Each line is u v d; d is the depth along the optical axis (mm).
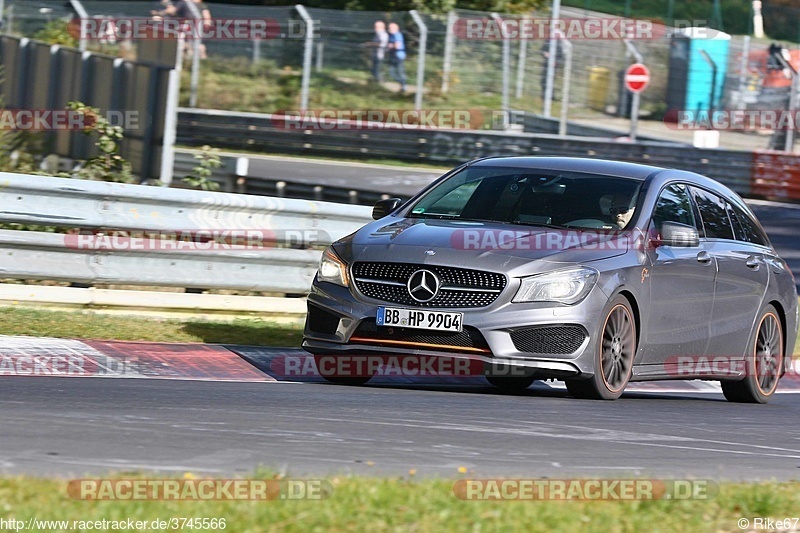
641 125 95188
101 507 12180
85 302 31391
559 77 92188
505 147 81812
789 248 63000
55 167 54906
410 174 78500
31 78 60469
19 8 82125
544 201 26469
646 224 26250
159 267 32719
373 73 90812
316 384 25047
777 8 127375
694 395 31875
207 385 23484
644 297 25547
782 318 31562
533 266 23812
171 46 57719
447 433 19125
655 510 13742
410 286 23938
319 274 25422
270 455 16188
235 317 33281
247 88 92438
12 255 30859
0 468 14172
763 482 16328
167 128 49875
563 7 116812
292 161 81438
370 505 12891
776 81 91938
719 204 29969
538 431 20094
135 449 15969
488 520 12602
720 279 28344
